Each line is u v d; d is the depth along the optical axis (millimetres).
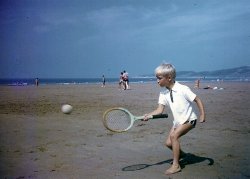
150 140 4191
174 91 2766
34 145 3920
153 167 3025
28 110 7613
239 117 6203
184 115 2777
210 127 5090
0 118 6156
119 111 2887
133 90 16969
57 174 2846
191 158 3314
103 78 22500
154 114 2850
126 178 2717
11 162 3207
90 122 5695
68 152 3598
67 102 9680
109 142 4086
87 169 2979
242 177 2725
